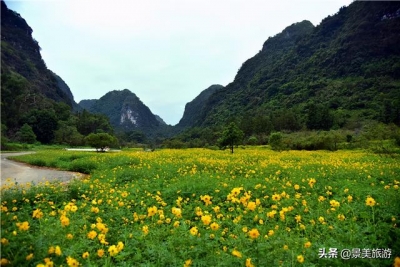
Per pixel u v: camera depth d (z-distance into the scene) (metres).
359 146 38.25
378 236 4.88
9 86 83.06
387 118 54.53
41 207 7.25
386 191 7.50
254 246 4.18
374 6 120.38
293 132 70.75
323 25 163.50
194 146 64.88
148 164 16.23
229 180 10.18
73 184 10.03
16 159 28.45
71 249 4.05
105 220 6.38
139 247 4.71
